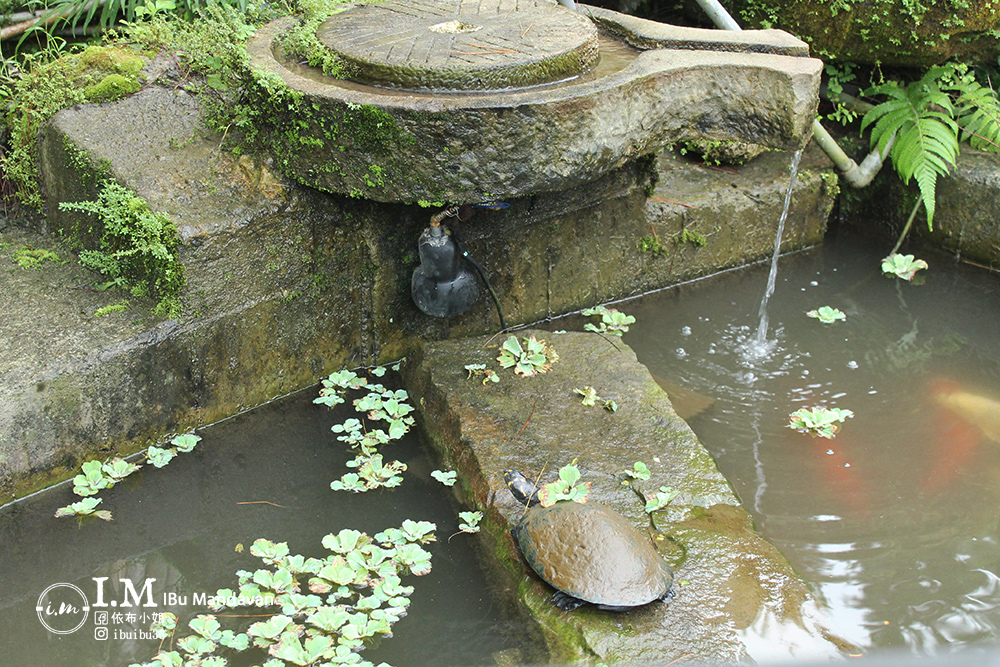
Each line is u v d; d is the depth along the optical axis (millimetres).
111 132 3770
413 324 4227
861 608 2867
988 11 4887
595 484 3205
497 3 4301
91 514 3203
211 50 3793
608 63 3984
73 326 3391
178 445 3545
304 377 3982
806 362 4316
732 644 2596
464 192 3438
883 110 5277
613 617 2662
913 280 5109
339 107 3338
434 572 2975
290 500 3332
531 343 3994
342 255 3900
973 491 3430
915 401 4004
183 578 2953
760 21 5262
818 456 3641
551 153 3406
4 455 3121
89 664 2609
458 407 3604
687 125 3734
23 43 4641
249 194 3635
